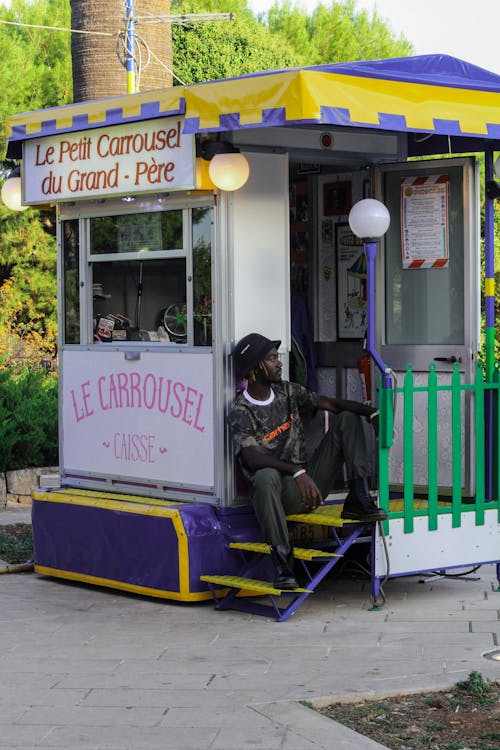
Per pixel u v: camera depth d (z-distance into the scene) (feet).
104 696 17.20
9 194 27.86
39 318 81.10
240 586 22.20
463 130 21.75
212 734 15.46
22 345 60.90
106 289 26.05
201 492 23.67
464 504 24.14
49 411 37.99
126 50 44.78
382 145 26.22
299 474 22.18
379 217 22.17
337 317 27.89
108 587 25.35
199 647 20.02
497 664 18.56
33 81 82.07
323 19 105.70
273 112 19.72
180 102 22.66
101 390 25.93
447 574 26.20
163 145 23.61
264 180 23.68
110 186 24.97
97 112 24.88
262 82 19.90
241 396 22.85
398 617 22.15
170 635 20.94
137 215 25.08
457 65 23.44
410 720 16.06
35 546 26.55
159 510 23.32
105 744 15.17
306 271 28.32
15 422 36.58
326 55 105.09
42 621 22.22
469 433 24.72
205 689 17.44
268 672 18.31
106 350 25.72
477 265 25.32
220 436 23.18
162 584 23.35
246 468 22.54
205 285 23.48
